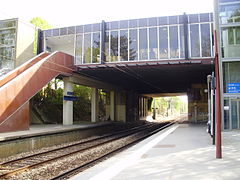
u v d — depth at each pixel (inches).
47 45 1283.2
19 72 824.3
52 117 1346.0
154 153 404.5
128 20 1044.5
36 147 661.9
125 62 1021.2
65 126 975.0
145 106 2459.4
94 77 1298.0
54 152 604.1
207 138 610.9
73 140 861.8
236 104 799.7
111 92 1689.2
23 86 757.3
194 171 283.9
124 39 1043.3
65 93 1076.5
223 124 796.0
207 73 1208.8
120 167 309.3
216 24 836.6
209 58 951.6
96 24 1079.0
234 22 824.3
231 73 819.4
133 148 459.5
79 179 261.0
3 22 1123.3
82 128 933.2
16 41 1089.4
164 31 1004.6
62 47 1306.6
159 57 997.2
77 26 1112.8
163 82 1568.7
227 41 831.1
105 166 321.1
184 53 971.9
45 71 877.2
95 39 1075.3
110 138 912.3
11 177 377.1
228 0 835.4
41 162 468.4
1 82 735.7
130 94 1878.7
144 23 1026.7
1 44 1115.9
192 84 1585.9
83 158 530.6
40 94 1387.8
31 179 366.9
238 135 668.1
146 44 1016.9
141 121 1974.7
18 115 732.7
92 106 1387.8
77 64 1087.6
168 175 269.1
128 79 1402.6
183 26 986.7
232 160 341.4
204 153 397.1
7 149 559.5
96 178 263.0
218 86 369.4
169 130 854.5
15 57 1080.2
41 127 908.6
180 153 400.8
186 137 634.2
